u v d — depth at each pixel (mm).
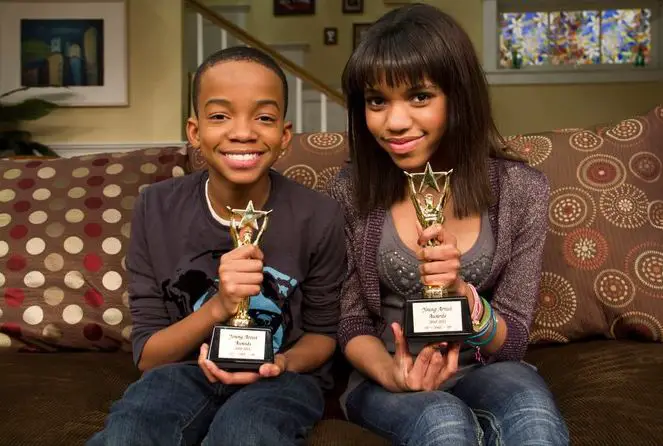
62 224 1483
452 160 1188
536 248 1186
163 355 1080
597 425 970
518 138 1584
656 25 4488
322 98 3832
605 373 1171
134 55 3383
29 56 3371
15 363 1305
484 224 1190
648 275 1380
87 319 1419
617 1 4504
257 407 920
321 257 1210
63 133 3410
